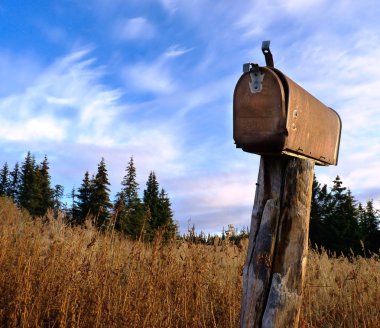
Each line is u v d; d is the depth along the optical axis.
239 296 4.19
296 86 2.05
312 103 2.22
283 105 1.92
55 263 4.94
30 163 39.00
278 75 1.98
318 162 2.43
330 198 21.91
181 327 3.95
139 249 5.30
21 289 4.11
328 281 5.61
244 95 2.03
